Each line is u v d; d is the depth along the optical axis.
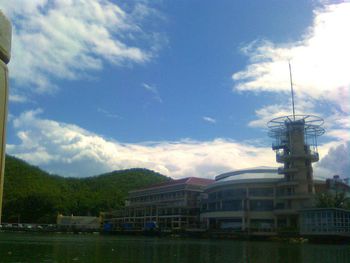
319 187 130.25
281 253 59.94
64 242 86.44
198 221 152.75
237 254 57.00
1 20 3.08
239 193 131.25
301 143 120.62
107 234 174.75
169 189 165.88
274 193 126.31
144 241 102.56
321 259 49.44
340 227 104.75
